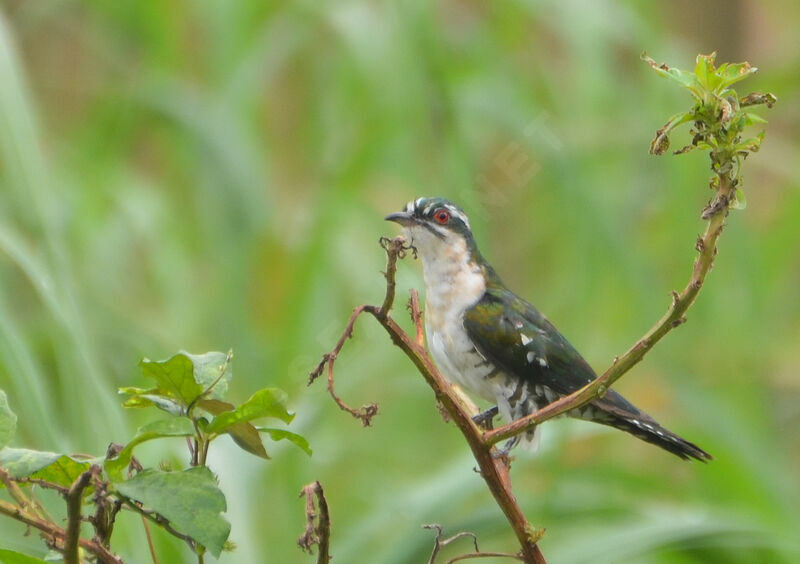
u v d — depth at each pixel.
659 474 11.73
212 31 13.88
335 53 14.27
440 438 12.71
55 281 8.66
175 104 13.52
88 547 4.39
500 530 9.03
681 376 12.21
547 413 4.94
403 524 9.98
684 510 9.60
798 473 13.56
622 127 13.56
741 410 12.80
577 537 9.45
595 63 13.54
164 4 14.60
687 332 13.54
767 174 17.16
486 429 9.27
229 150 13.30
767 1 18.41
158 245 13.30
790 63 15.29
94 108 14.30
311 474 10.43
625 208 13.91
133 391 4.40
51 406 8.37
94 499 4.17
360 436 12.20
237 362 12.30
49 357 9.27
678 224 13.77
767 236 14.97
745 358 13.50
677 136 13.54
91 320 11.34
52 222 8.85
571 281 13.52
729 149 4.52
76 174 13.41
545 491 9.76
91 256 12.95
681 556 9.67
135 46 15.02
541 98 14.16
